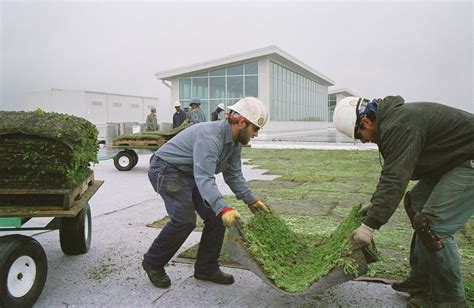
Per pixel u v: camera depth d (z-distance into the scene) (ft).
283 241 13.23
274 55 100.63
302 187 30.22
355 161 49.19
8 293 10.05
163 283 12.23
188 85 102.73
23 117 11.32
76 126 11.82
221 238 12.57
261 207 13.15
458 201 9.55
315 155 57.57
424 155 9.73
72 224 14.48
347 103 10.59
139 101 135.13
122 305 11.18
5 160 10.74
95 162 15.49
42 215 10.71
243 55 97.35
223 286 12.44
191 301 11.44
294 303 11.32
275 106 108.68
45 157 10.76
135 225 19.47
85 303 11.28
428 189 10.66
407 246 15.93
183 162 11.86
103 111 121.19
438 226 9.69
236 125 11.55
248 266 10.26
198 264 12.68
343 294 11.78
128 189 30.09
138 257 14.92
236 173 12.82
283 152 63.00
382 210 9.29
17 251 10.31
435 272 9.96
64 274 13.30
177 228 11.81
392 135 9.32
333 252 11.15
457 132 9.48
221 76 101.50
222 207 10.76
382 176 9.47
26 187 10.95
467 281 12.33
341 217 20.79
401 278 12.71
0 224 11.22
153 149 40.73
